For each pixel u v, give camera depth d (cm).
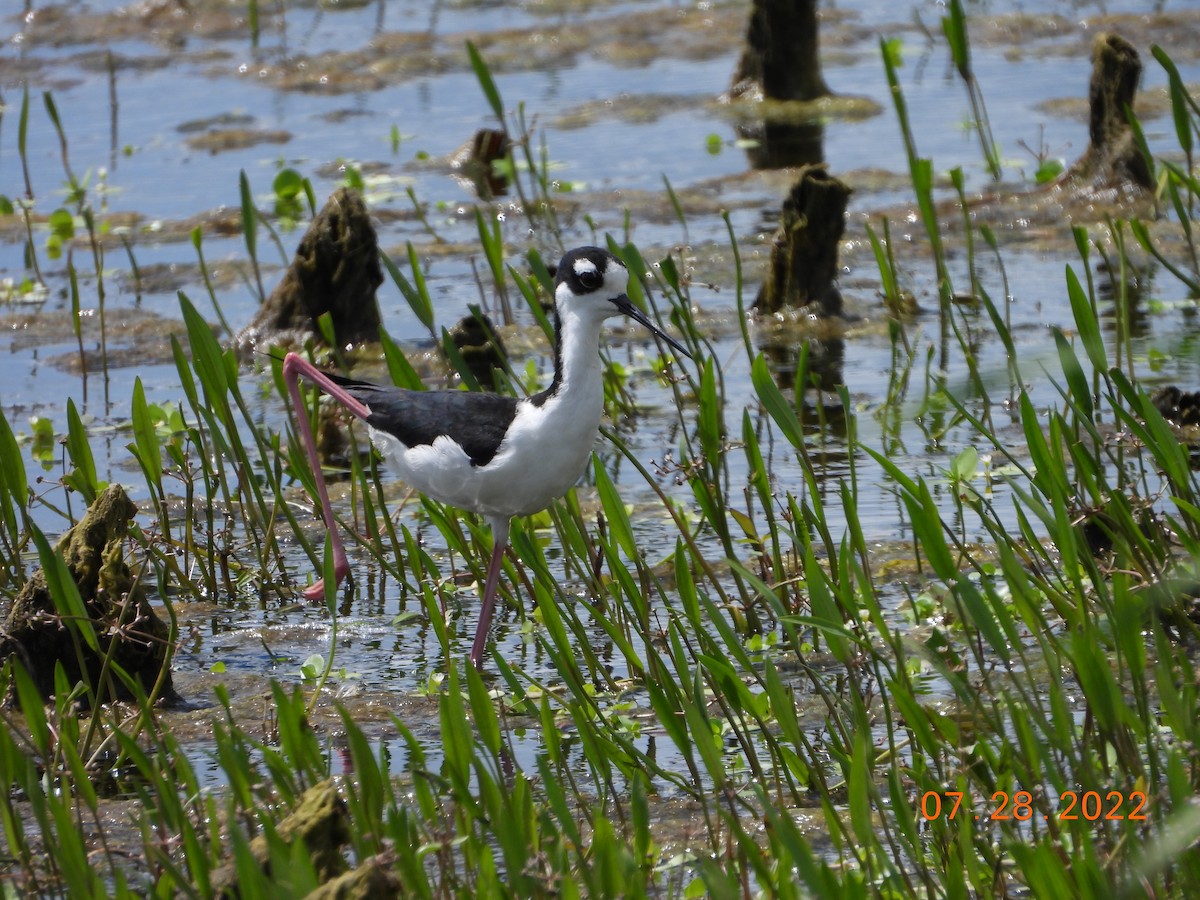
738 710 799
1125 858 662
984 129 2194
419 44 2823
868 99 2380
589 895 641
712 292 1719
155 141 2328
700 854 664
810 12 2364
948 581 718
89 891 639
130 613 949
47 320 1695
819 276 1636
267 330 1614
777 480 1271
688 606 814
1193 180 1052
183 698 978
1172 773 593
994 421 1373
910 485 738
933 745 723
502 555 1022
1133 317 1576
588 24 2927
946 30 1458
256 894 561
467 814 698
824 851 771
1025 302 1636
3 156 2267
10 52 2869
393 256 1864
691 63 2688
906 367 1463
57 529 1224
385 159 2214
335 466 1362
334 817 664
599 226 1916
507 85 2595
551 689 970
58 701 776
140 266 1842
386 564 1105
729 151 2197
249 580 1148
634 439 1384
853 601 791
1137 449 1073
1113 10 2823
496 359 1489
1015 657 950
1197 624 951
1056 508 744
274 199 2036
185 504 1250
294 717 702
